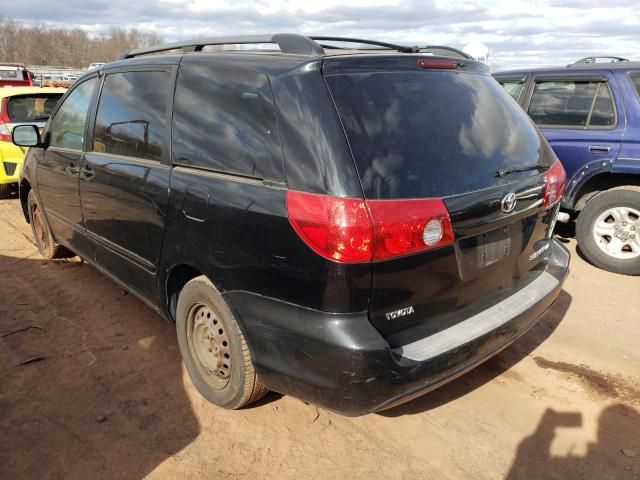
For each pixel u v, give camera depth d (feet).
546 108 18.02
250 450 8.84
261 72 8.25
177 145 9.62
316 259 7.22
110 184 11.37
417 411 9.87
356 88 7.73
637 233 16.01
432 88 8.61
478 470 8.45
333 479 8.27
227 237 8.33
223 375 9.48
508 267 9.22
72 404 9.92
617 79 16.48
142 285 11.18
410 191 7.43
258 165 8.05
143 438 9.07
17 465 8.42
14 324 12.91
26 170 16.38
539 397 10.29
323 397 7.55
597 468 8.49
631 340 12.44
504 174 8.75
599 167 16.51
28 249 18.33
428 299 7.90
